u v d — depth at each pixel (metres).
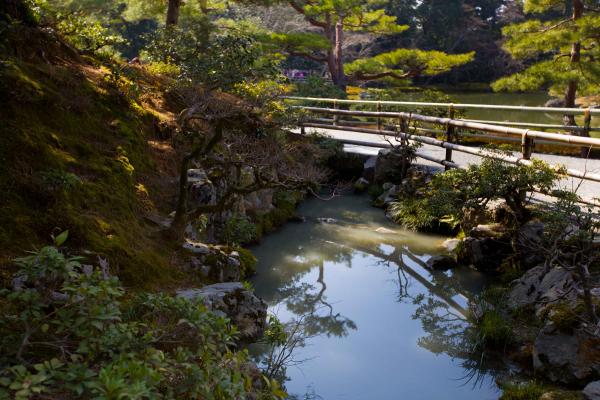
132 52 31.23
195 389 3.12
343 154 12.70
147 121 8.25
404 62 21.48
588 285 5.03
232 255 6.90
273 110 9.55
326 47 20.55
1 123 5.74
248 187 6.41
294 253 8.52
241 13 31.12
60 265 3.15
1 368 2.99
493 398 4.87
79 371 2.74
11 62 6.59
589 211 6.36
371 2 23.23
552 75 14.26
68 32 9.00
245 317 5.57
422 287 7.36
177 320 4.09
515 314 6.02
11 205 4.93
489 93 33.69
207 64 9.06
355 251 8.68
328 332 6.12
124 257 5.25
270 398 4.04
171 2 14.52
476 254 7.71
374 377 5.23
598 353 4.78
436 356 5.62
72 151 6.38
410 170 10.95
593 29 14.14
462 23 37.00
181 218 6.27
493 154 8.64
